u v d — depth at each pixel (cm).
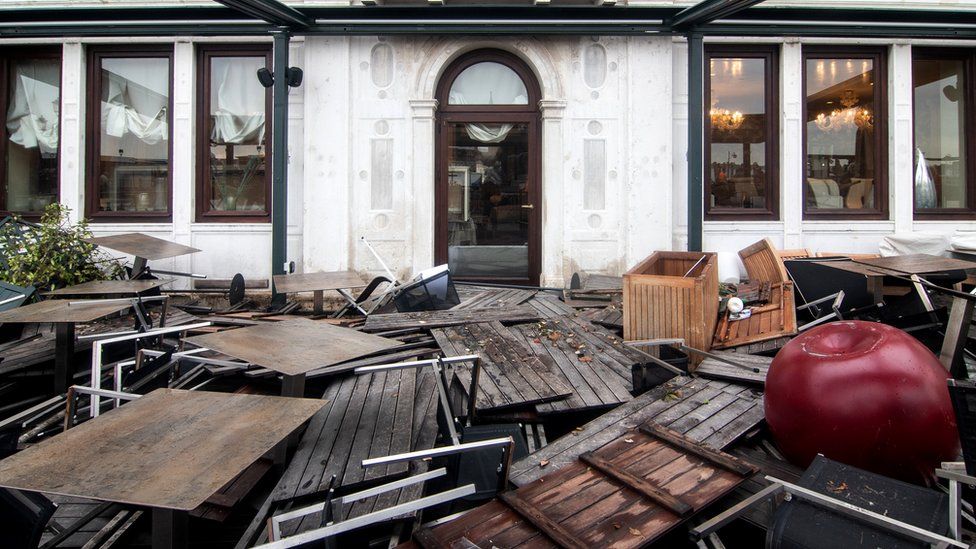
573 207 702
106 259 640
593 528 222
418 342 455
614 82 701
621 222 703
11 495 206
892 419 253
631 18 660
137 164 727
